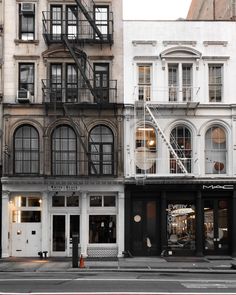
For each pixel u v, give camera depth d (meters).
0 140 28.56
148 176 27.58
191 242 28.45
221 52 29.16
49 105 28.08
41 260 26.33
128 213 28.12
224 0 33.56
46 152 28.20
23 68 28.91
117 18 29.17
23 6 28.88
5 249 27.77
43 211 28.14
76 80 28.89
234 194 28.39
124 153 28.48
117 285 16.41
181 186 28.25
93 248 28.19
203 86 28.92
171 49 28.81
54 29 29.28
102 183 28.12
